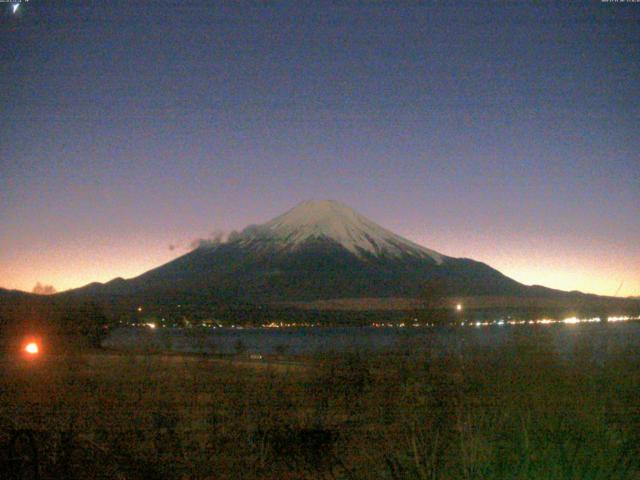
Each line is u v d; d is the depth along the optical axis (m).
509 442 8.94
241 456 10.55
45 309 30.80
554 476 8.04
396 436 10.62
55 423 12.42
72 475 9.42
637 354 13.87
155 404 14.11
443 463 8.62
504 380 12.66
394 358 14.67
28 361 22.38
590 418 9.87
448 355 14.17
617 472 8.29
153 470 9.75
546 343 13.98
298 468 10.05
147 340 24.70
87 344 28.39
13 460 9.36
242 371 18.59
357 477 9.25
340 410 13.19
